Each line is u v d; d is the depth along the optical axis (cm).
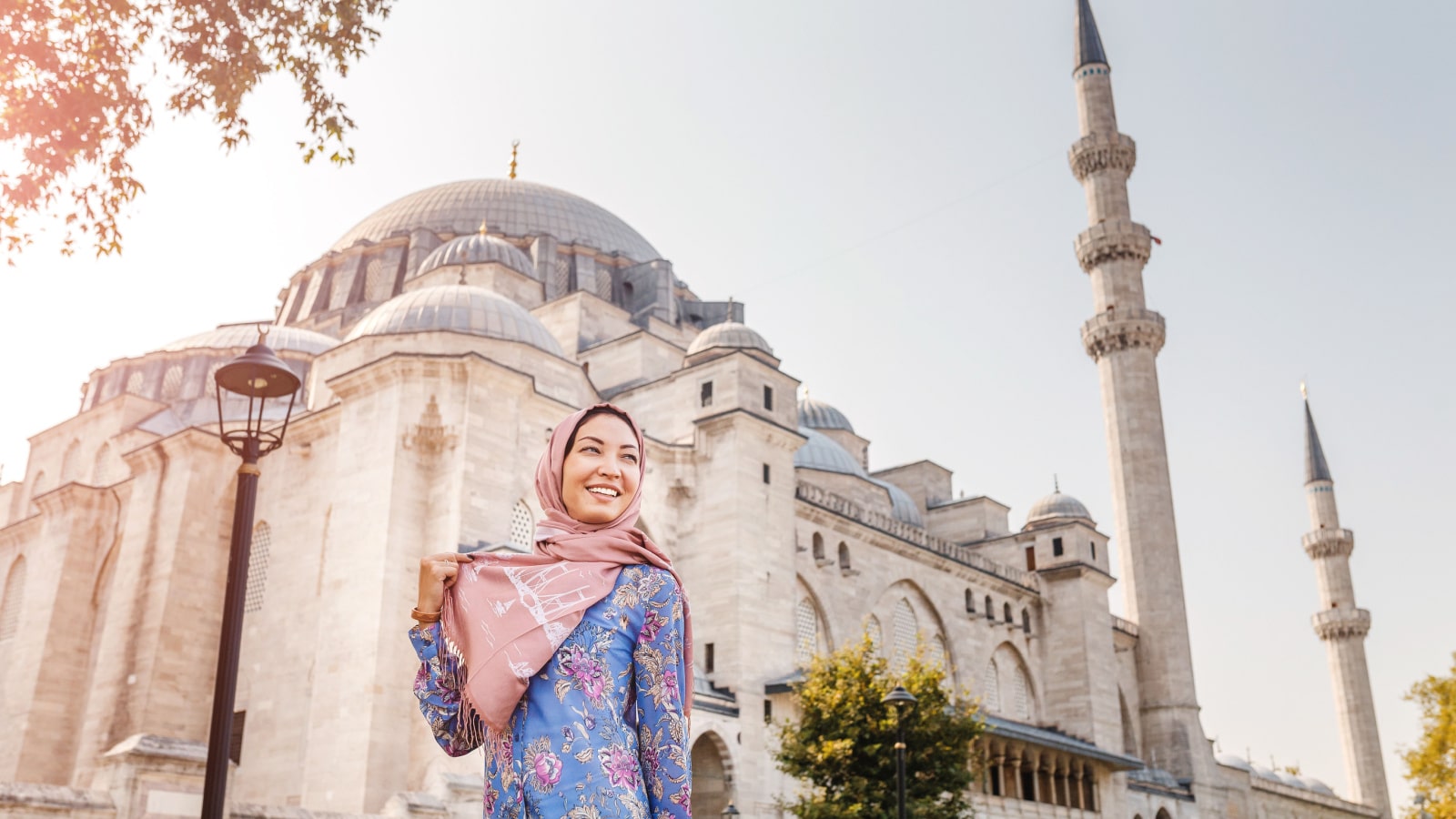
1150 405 7662
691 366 5069
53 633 4784
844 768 3688
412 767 3459
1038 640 7050
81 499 5038
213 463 4550
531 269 6069
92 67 1510
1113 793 6569
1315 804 9556
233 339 5741
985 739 5297
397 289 6481
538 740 376
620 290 6944
